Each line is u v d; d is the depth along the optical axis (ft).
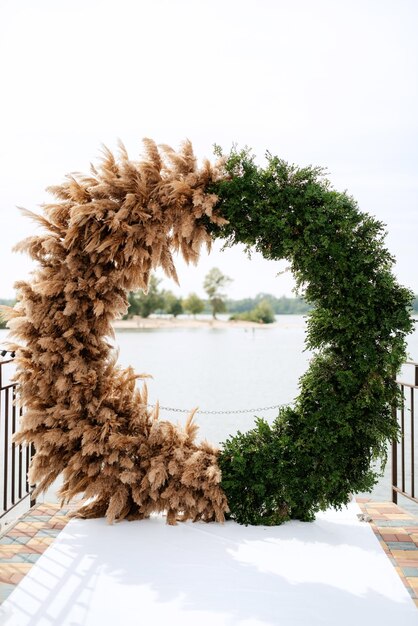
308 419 11.78
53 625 7.40
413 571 9.39
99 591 8.45
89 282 11.82
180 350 75.15
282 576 9.07
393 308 11.64
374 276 11.66
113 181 11.92
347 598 8.30
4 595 8.33
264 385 40.45
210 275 178.19
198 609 7.91
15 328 11.69
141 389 13.55
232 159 11.91
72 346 11.99
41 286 11.52
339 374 11.57
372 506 12.94
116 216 11.55
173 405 31.96
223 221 11.64
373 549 10.25
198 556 9.89
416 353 54.19
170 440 12.10
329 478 11.55
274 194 11.79
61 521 11.77
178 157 11.95
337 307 11.82
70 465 11.83
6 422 11.43
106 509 12.08
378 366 11.53
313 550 10.21
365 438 11.74
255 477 11.78
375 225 11.68
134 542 10.53
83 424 11.71
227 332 139.44
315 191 11.53
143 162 12.12
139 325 165.07
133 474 11.55
